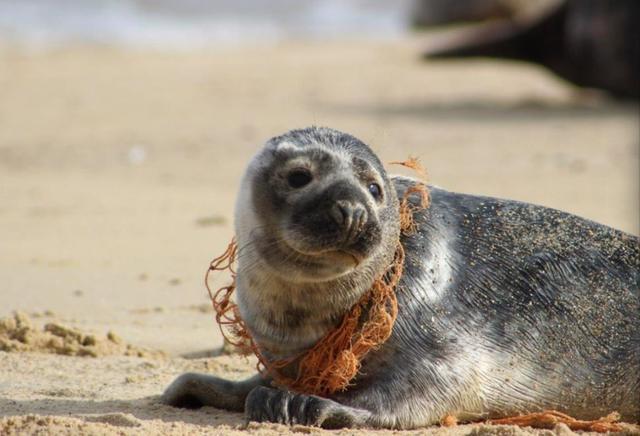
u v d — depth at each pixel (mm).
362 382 24750
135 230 49844
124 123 83000
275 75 111812
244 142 74438
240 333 26188
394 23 169375
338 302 24328
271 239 23953
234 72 114000
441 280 25578
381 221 24047
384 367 24688
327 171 23922
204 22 162000
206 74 112312
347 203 23109
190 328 34281
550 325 26156
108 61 120500
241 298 25297
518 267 26453
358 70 116062
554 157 66688
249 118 84438
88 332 32688
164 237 48375
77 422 22875
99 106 91500
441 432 23766
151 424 23781
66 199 57219
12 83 103125
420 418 24500
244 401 26375
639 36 86562
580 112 86625
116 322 34781
